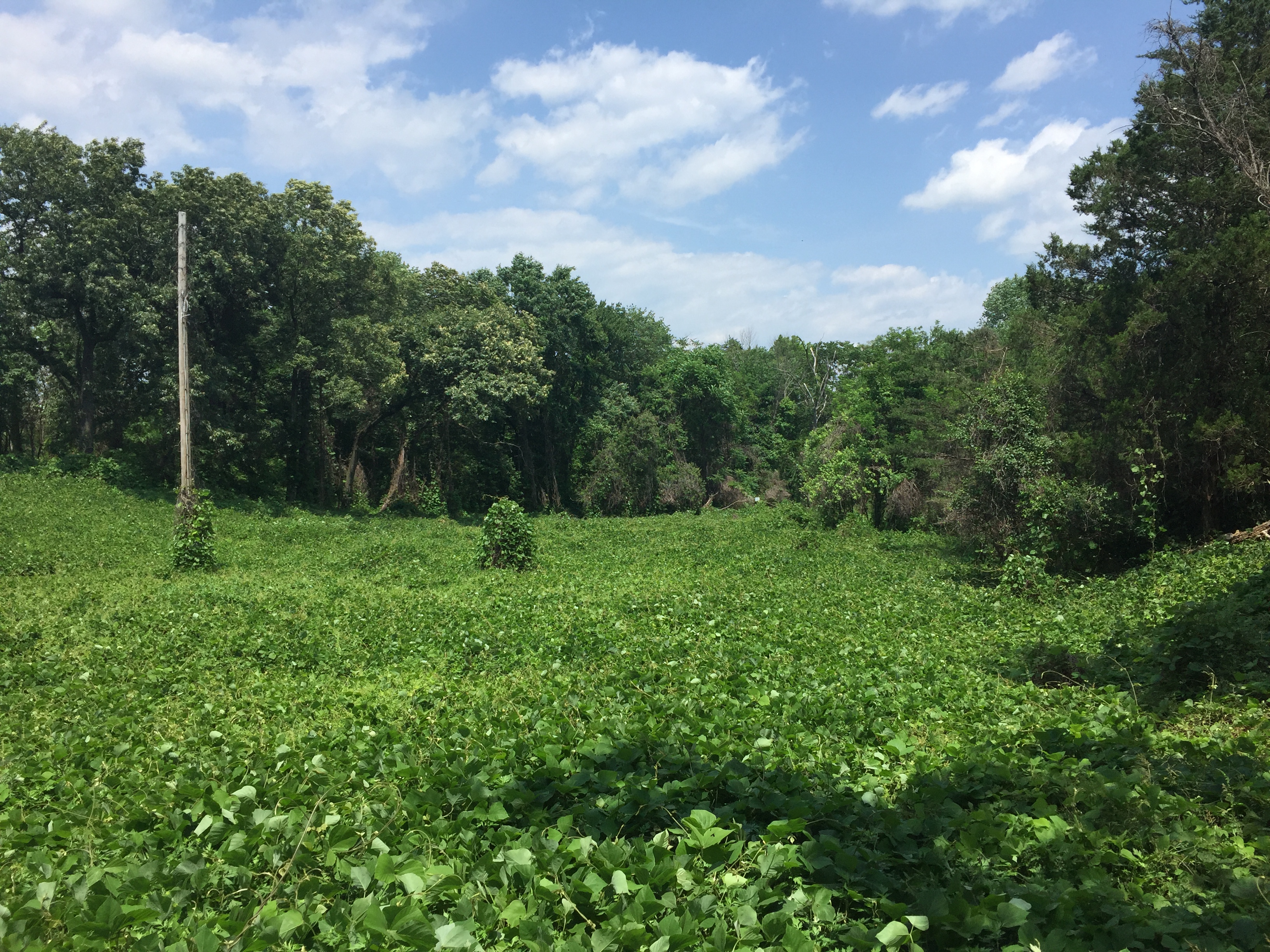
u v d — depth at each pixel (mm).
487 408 34531
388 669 9344
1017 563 14602
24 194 26359
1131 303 17203
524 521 19281
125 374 29672
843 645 9656
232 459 32000
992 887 3570
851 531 27578
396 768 5449
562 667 9023
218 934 3396
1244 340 15289
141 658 9500
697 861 3834
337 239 31078
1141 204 18609
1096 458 16609
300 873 4031
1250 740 5164
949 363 30516
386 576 16984
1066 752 5363
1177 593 11156
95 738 6473
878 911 3516
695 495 42969
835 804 4504
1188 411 15820
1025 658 8477
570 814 4438
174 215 27406
